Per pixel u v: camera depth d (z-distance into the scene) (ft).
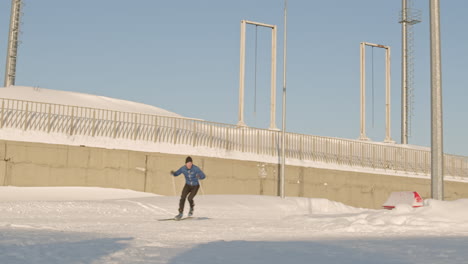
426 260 23.03
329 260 23.15
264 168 139.85
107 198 104.42
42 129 115.34
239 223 52.01
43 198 96.58
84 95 173.58
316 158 154.30
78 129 118.93
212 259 23.02
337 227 45.47
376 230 43.39
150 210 72.08
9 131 110.63
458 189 182.70
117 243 28.81
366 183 158.40
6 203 66.13
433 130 70.44
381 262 22.47
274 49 161.68
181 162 127.24
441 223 47.55
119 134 124.16
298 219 56.44
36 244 27.63
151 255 23.76
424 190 172.86
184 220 57.00
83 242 29.22
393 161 173.47
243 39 156.46
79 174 114.52
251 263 22.06
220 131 142.72
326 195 149.69
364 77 189.26
